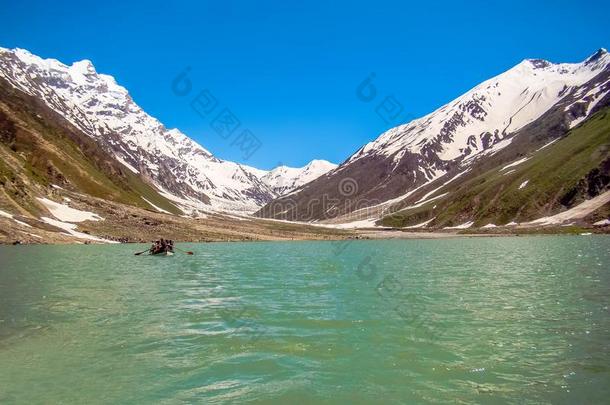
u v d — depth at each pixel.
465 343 18.59
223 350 17.72
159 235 129.88
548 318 23.11
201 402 12.98
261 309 25.83
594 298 28.66
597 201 173.12
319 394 13.52
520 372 15.26
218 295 31.00
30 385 14.22
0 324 22.12
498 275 41.94
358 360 16.52
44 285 35.72
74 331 20.64
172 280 39.62
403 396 13.36
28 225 100.69
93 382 14.45
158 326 21.62
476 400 13.06
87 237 108.19
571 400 13.02
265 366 15.89
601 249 75.12
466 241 132.25
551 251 73.50
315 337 19.58
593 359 16.45
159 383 14.37
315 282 38.22
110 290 33.22
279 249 97.75
